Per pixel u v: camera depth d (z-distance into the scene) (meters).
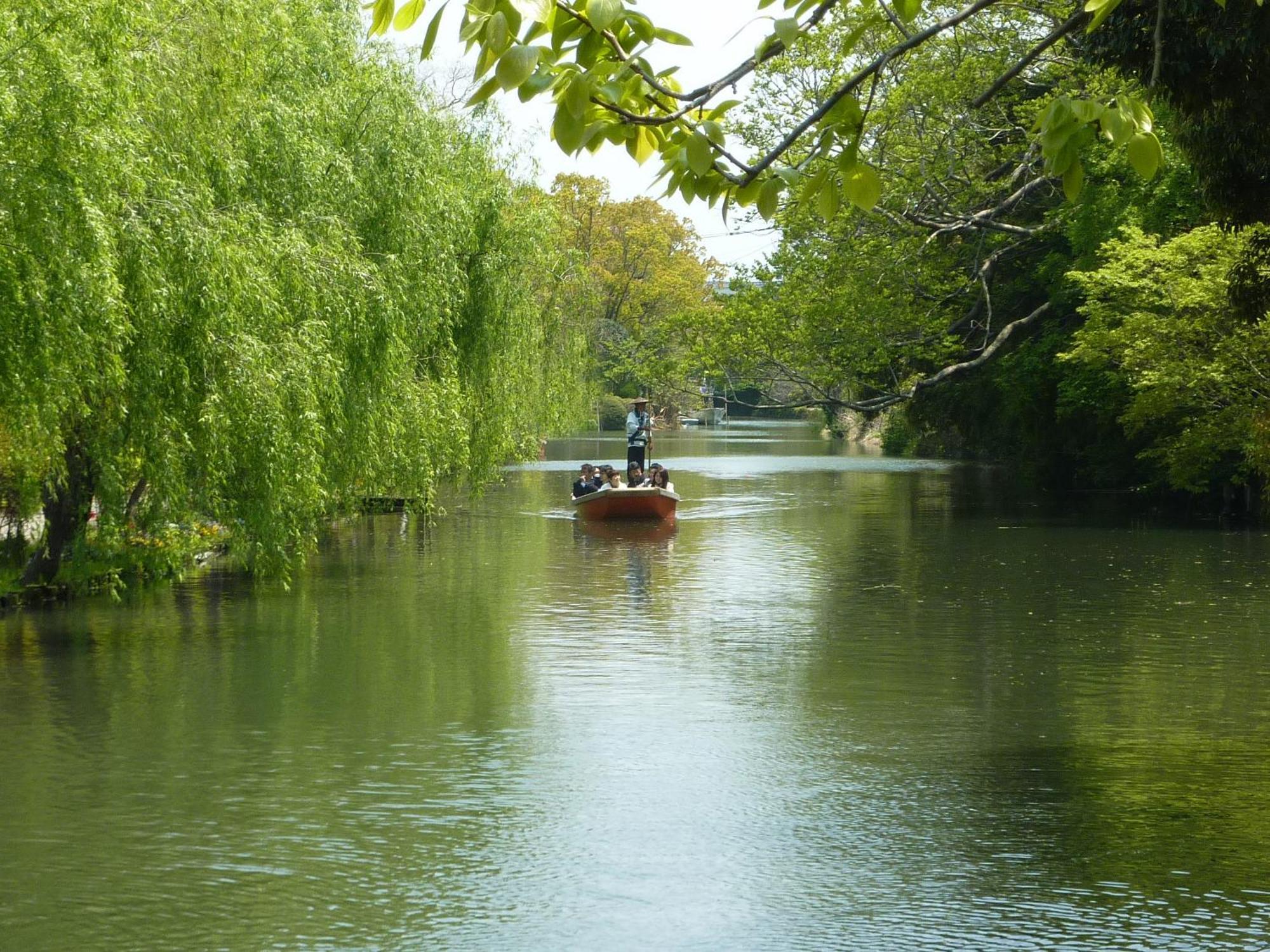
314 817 9.95
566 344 38.47
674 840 9.41
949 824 9.74
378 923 7.96
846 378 41.12
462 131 29.78
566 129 3.67
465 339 29.00
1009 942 7.60
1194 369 31.22
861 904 8.20
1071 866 8.82
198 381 17.62
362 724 12.79
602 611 19.94
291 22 21.30
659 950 7.54
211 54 17.95
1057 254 39.47
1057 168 3.83
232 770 11.20
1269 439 30.25
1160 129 23.42
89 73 14.98
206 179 18.08
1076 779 10.85
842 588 22.17
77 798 10.41
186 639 17.27
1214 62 11.02
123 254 16.38
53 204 14.71
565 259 37.34
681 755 11.67
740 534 31.52
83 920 8.01
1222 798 10.33
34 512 18.59
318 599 20.94
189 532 20.67
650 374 44.28
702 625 18.55
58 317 14.94
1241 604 19.95
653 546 28.92
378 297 20.84
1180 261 30.67
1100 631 17.72
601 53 3.67
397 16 3.59
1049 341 40.88
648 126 4.05
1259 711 13.19
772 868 8.81
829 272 39.69
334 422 19.94
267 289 18.17
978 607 19.89
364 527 33.44
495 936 7.74
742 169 3.96
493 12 3.42
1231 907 8.11
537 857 9.07
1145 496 41.06
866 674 15.08
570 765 11.35
